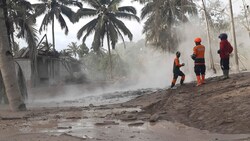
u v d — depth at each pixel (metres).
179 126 9.80
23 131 10.58
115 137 8.88
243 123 8.62
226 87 12.45
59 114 14.69
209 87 13.45
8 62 18.19
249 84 11.96
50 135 9.55
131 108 15.02
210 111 10.27
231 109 9.78
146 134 9.07
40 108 19.22
